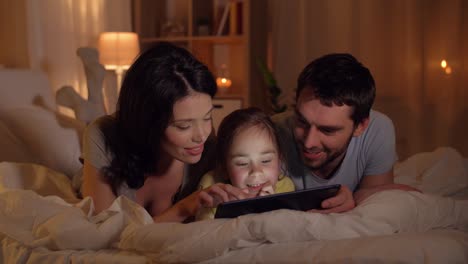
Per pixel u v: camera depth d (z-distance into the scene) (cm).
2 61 321
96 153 127
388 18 333
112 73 335
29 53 317
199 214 123
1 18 318
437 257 82
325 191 110
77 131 208
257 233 90
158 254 93
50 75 328
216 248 89
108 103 332
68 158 197
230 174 125
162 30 390
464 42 319
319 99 122
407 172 172
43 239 111
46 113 215
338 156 132
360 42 341
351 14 341
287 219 91
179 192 142
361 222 94
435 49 324
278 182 135
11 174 158
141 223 108
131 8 387
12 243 118
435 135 326
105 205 127
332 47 347
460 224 110
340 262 83
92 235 107
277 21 364
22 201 121
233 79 395
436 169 164
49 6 327
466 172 163
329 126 123
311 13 351
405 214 99
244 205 102
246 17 346
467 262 87
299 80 130
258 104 365
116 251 106
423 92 327
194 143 118
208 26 377
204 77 117
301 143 128
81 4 340
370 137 140
